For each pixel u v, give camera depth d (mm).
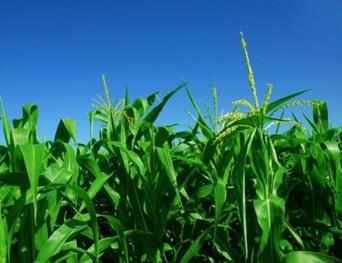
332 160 1201
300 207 1412
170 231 1352
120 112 1486
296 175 1375
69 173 1084
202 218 1269
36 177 917
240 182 1049
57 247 981
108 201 1430
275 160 1141
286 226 1180
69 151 1156
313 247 1298
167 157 1142
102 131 1712
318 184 1263
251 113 1187
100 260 1274
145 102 1671
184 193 1275
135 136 1479
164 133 1314
